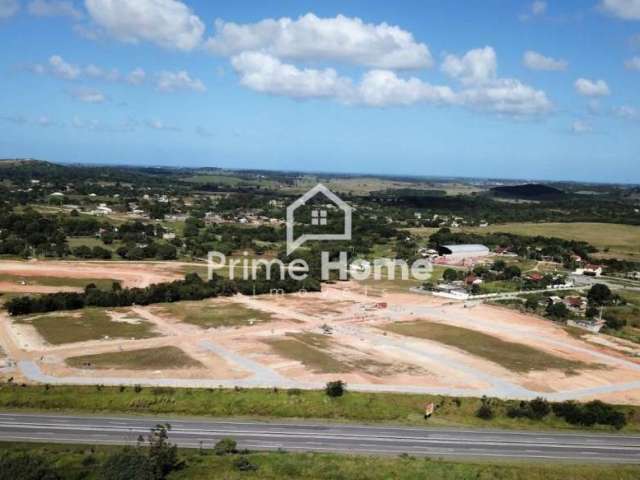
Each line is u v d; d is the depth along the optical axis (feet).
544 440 274.98
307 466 229.66
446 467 233.14
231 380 329.72
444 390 328.29
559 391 337.52
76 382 317.63
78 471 213.46
